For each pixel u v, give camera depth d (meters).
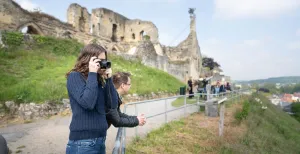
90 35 35.38
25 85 10.88
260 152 8.77
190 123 10.24
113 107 2.62
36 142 6.94
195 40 42.72
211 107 12.29
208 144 7.68
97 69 2.21
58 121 9.48
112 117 2.73
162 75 26.19
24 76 12.89
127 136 7.66
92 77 2.14
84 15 34.97
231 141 8.36
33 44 18.41
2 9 23.03
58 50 19.73
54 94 11.06
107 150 6.32
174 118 10.99
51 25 28.70
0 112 9.39
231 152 7.41
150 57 29.98
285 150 11.62
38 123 9.16
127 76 3.74
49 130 8.20
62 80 13.12
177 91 21.97
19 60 15.20
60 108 10.73
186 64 38.97
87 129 2.17
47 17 28.22
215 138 8.22
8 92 10.19
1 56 14.82
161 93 18.78
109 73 2.49
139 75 21.27
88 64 2.34
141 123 3.30
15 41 17.12
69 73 2.33
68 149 2.22
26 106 9.84
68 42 21.48
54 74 14.14
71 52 20.62
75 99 2.14
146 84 19.17
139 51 29.33
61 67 16.12
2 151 2.28
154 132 8.08
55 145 6.70
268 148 10.18
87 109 2.20
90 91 2.07
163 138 7.64
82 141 2.17
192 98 17.16
